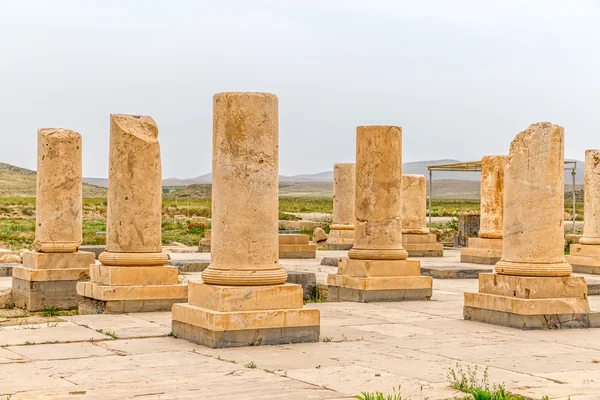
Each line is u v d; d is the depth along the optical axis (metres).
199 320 13.01
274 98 13.34
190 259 28.02
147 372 10.83
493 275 15.95
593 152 28.88
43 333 13.98
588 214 28.94
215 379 10.42
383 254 19.44
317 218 67.94
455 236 43.19
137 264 16.91
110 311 16.58
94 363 11.42
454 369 11.23
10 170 150.38
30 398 9.38
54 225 19.50
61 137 19.64
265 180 13.18
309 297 21.67
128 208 16.97
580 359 12.10
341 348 12.79
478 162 37.81
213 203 13.41
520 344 13.41
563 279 15.43
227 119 13.12
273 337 13.05
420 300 19.53
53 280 19.20
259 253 13.12
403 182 35.34
